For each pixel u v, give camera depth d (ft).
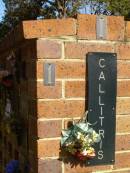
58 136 6.10
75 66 6.15
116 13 36.78
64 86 6.11
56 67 6.06
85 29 6.18
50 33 6.02
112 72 6.31
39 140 6.02
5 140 8.68
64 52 6.09
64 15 39.78
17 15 41.11
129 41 6.42
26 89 6.63
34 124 6.15
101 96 6.26
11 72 7.71
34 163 6.20
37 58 5.98
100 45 6.27
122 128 6.42
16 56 7.27
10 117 7.52
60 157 6.12
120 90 6.38
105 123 6.30
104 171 6.37
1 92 8.77
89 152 6.11
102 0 36.63
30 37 5.96
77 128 6.08
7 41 7.24
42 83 6.00
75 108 6.17
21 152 7.07
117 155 6.42
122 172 6.46
